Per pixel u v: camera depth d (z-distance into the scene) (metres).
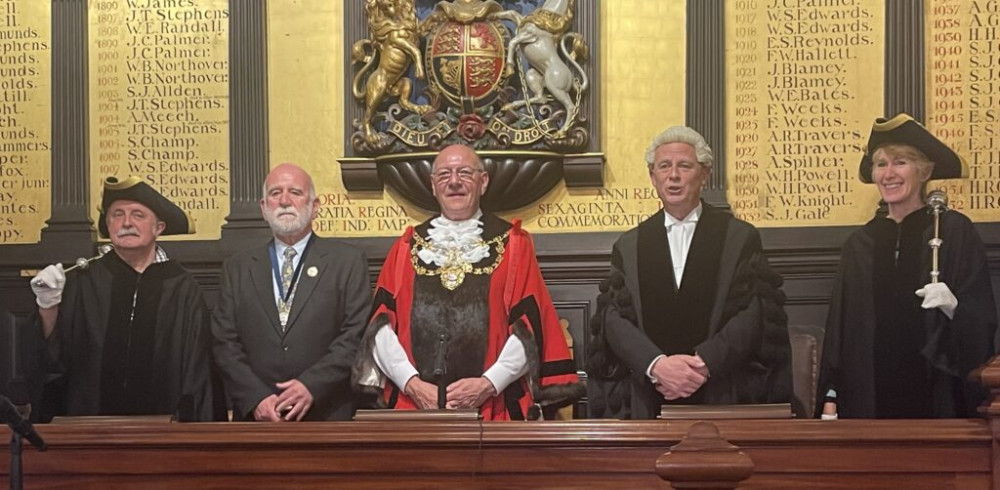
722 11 8.68
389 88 8.71
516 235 7.09
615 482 5.83
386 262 7.11
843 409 7.02
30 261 8.84
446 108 8.71
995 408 5.66
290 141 8.91
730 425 5.81
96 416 6.92
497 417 6.75
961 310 6.72
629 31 8.77
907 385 6.88
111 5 9.00
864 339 7.00
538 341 6.84
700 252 6.95
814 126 8.62
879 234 7.11
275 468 5.95
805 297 8.45
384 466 5.91
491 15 8.66
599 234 8.62
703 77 8.65
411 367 6.76
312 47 8.92
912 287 6.94
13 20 9.03
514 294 6.91
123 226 7.43
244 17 8.91
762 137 8.66
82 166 8.92
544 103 8.61
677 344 6.83
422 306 6.90
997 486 5.66
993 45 8.45
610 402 6.84
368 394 6.81
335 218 8.86
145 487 6.02
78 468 6.03
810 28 8.65
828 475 5.77
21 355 7.34
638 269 6.98
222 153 8.95
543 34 8.60
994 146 8.42
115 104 8.97
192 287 7.38
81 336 7.29
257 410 6.80
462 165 7.11
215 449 5.98
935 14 8.52
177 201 8.95
